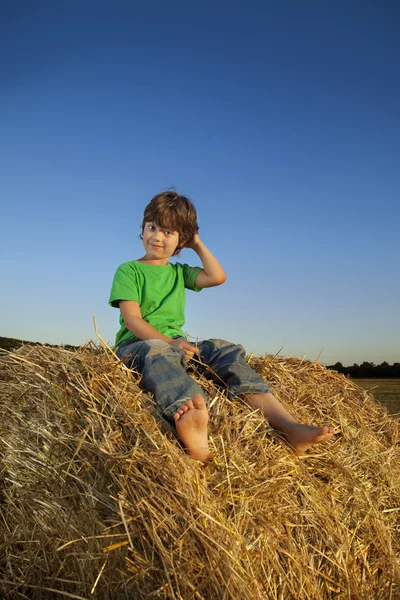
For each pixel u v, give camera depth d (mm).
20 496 2945
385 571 3033
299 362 4262
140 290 4043
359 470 3445
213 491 2707
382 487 3469
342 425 3725
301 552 2773
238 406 3305
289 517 2854
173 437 2889
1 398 3182
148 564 2379
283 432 3199
